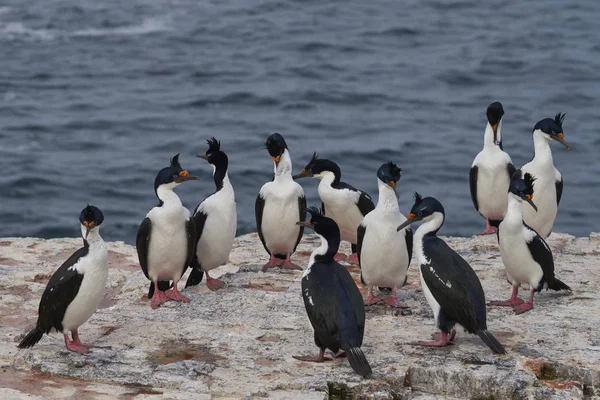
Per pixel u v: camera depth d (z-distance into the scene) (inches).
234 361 432.1
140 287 577.0
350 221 600.7
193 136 1603.1
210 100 1849.2
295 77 2031.3
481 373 410.3
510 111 1731.1
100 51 2292.1
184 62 2186.3
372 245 492.1
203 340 458.6
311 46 2338.8
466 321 427.8
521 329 467.5
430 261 439.2
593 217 1192.8
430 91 1910.7
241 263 634.8
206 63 2172.7
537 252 490.6
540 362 424.2
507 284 553.3
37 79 2017.7
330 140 1562.5
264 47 2330.2
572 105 1776.6
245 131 1628.9
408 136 1582.2
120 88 1956.2
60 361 433.7
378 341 454.9
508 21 2618.1
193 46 2353.6
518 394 401.1
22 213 1221.1
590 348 441.4
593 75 2009.1
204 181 1348.4
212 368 425.1
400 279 504.4
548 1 2876.5
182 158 1473.9
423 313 499.5
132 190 1316.4
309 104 1813.5
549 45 2310.5
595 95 1850.4
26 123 1664.6
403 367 422.0
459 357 431.2
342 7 2817.4
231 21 2630.4
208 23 2603.3
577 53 2214.6
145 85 1983.3
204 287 559.2
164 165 1432.1
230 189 553.0
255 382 410.3
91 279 430.6
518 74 2034.9
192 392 403.9
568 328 469.7
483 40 2379.4
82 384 414.9
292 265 594.6
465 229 1156.5
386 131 1616.6
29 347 448.8
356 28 2539.4
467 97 1859.0
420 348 444.1
